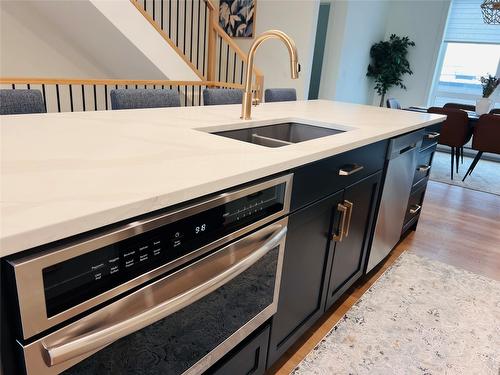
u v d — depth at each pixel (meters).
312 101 2.94
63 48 4.24
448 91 6.37
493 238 2.99
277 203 1.11
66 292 0.62
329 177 1.38
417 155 2.36
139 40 3.55
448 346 1.73
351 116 2.15
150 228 0.73
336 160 1.40
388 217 2.15
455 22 6.05
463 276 2.36
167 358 0.89
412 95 6.62
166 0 4.85
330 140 1.43
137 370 0.81
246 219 0.99
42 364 0.61
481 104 4.55
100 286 0.67
